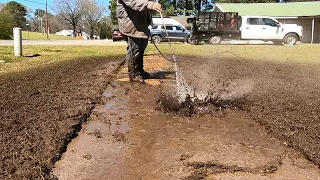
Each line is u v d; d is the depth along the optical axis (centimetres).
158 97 491
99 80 626
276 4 3422
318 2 3347
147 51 1402
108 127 362
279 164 272
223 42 2327
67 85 569
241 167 266
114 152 295
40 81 604
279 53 1396
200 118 399
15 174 240
